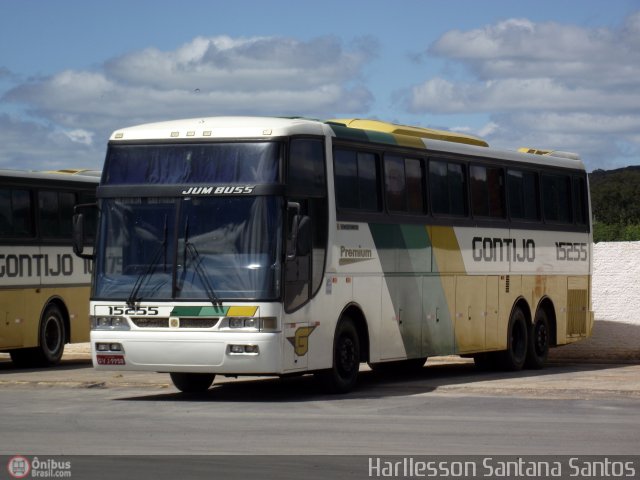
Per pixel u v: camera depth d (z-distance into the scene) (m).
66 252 37.31
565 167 37.56
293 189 25.08
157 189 25.41
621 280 40.47
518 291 34.66
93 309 25.41
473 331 32.38
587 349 40.78
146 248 25.23
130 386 29.02
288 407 23.84
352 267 27.08
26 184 35.69
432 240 30.44
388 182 28.77
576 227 38.06
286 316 24.66
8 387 28.97
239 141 25.20
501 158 34.09
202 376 27.67
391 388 28.27
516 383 29.17
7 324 34.72
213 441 18.62
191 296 24.70
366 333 27.73
